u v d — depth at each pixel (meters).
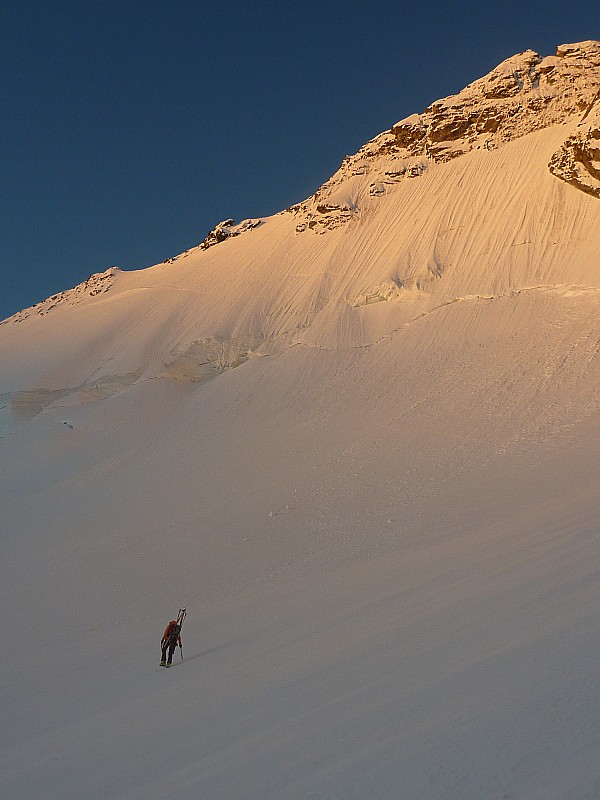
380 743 6.19
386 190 88.69
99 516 45.56
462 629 9.44
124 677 14.99
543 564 12.30
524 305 58.31
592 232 62.91
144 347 82.06
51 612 27.22
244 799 5.94
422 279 69.81
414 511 30.14
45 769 9.15
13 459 66.69
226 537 34.34
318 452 46.75
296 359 67.50
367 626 12.34
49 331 97.75
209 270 96.81
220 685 11.40
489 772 5.05
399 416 48.66
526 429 37.72
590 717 5.34
